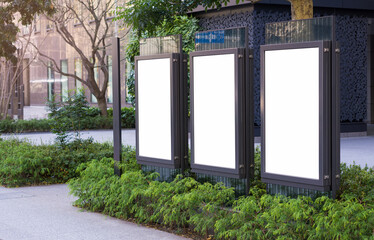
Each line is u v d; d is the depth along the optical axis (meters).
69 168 11.40
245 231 5.88
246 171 6.67
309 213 5.59
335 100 5.65
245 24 18.64
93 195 8.22
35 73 38.94
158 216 7.26
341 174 7.21
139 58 8.00
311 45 5.70
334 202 5.61
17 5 17.30
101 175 8.40
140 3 9.95
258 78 18.48
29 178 11.04
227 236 6.05
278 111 6.03
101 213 8.16
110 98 32.69
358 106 21.00
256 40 18.42
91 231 7.09
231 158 6.72
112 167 8.86
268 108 6.12
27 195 9.77
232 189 6.77
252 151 6.76
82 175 8.81
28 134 22.64
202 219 6.38
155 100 7.83
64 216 8.00
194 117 7.12
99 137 20.38
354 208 5.22
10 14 17.92
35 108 39.28
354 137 20.81
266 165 6.18
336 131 5.68
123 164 8.37
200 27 20.19
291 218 5.62
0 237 6.85
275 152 6.08
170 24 10.56
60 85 36.28
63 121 12.46
